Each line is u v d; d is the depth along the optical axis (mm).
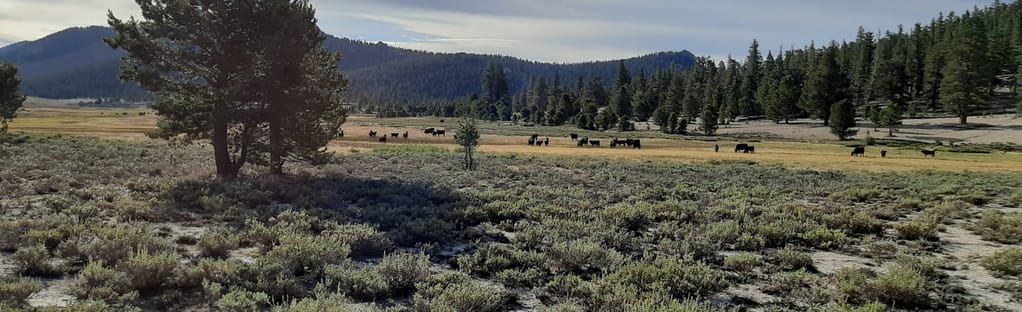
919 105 133875
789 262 12039
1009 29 146625
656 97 172250
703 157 56031
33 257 9414
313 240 11781
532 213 17266
